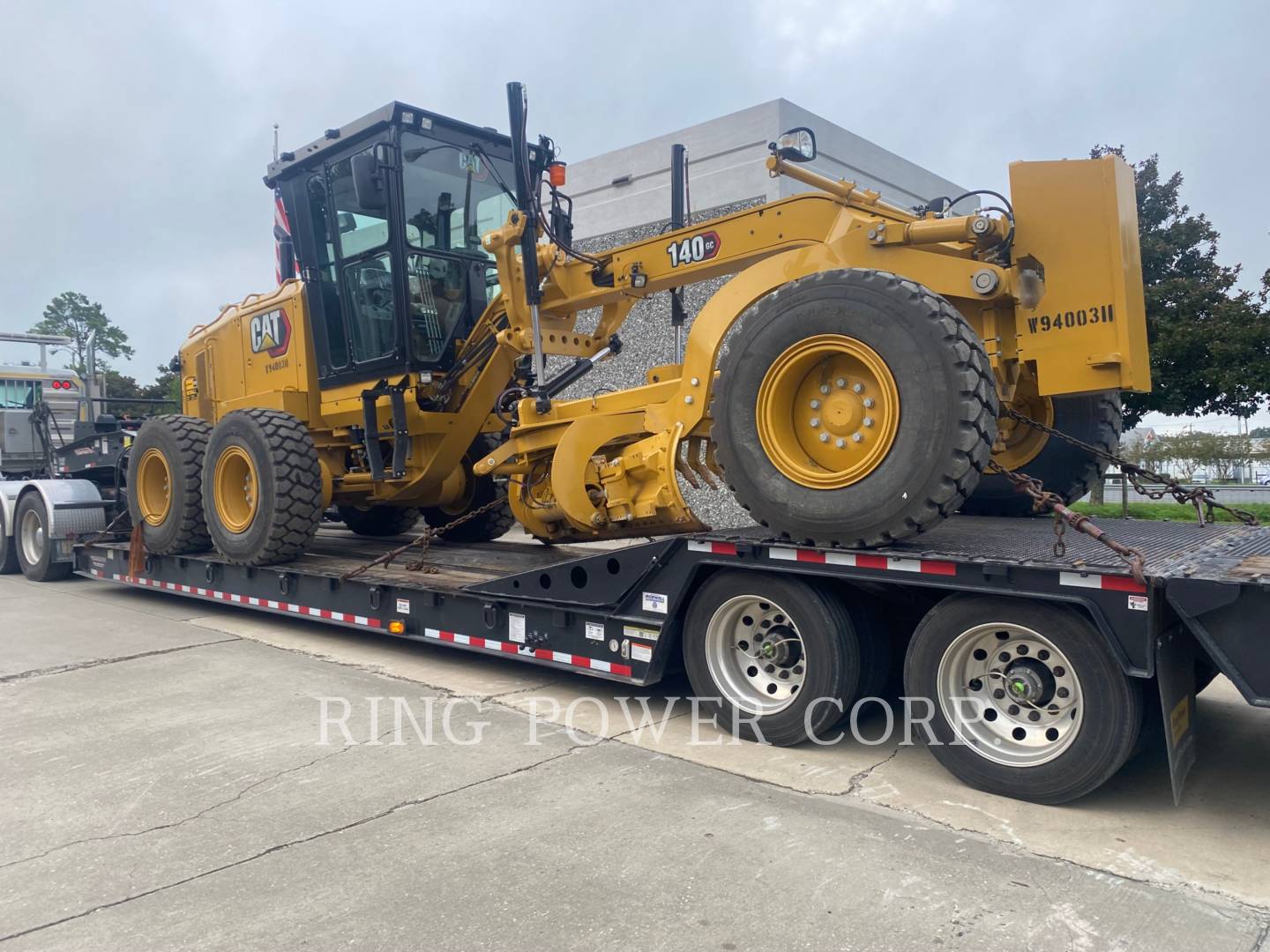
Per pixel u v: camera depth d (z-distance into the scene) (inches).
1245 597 112.1
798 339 146.6
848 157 442.0
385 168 238.8
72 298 2038.6
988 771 134.2
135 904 105.8
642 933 97.9
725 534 165.2
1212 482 762.2
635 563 169.6
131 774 147.3
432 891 107.3
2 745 163.2
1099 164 149.6
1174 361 414.6
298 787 140.2
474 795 135.9
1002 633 134.5
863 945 95.1
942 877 109.7
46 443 427.2
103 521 371.9
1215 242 445.1
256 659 225.5
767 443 150.3
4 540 390.3
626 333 445.4
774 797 134.9
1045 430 179.6
